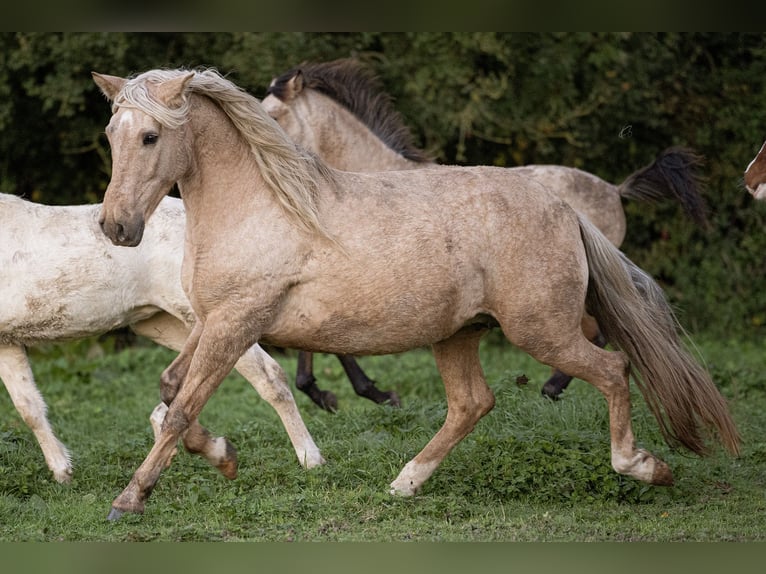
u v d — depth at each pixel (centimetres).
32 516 970
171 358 2058
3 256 1102
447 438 1029
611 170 2550
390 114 1570
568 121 2419
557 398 1423
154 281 1138
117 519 924
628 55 2386
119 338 2442
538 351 970
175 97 864
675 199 1627
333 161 1534
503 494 1042
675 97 2483
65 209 1145
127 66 2292
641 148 2527
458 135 2450
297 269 907
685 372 996
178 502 993
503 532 920
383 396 1512
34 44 2231
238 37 2253
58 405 1670
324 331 926
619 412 988
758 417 1447
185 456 1165
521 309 951
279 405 1149
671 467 1110
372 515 966
